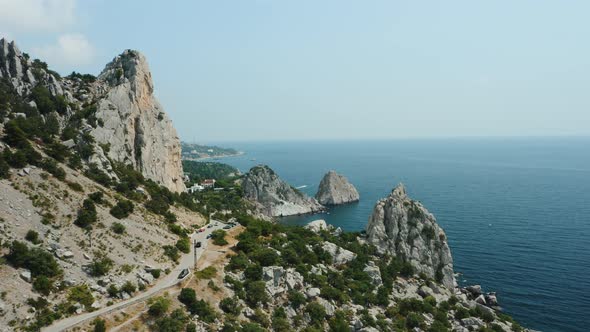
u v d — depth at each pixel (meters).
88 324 54.97
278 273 85.12
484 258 149.38
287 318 76.75
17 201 69.50
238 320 68.62
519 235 175.38
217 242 100.62
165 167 142.88
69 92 130.75
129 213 91.56
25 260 58.72
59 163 91.50
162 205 108.50
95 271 66.00
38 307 54.34
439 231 137.25
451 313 105.06
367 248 130.38
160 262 79.81
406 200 145.75
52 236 68.06
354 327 82.94
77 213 77.44
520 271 136.00
